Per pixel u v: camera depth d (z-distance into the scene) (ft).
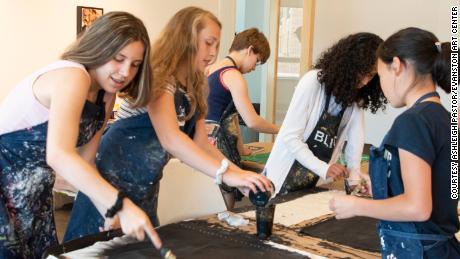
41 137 4.83
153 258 4.25
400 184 3.71
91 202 5.67
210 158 5.30
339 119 7.19
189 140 5.38
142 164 5.78
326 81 6.77
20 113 4.74
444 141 3.61
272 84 15.60
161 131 5.38
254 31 9.51
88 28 4.59
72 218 5.89
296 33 15.14
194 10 5.57
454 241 3.87
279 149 7.15
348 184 6.78
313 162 6.80
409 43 3.69
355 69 6.52
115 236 4.78
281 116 15.92
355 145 7.52
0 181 4.93
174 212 6.64
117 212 3.87
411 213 3.50
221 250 4.54
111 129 5.80
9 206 4.98
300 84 7.02
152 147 5.77
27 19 11.55
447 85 3.72
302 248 4.69
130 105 5.44
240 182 5.05
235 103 9.12
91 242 4.60
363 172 7.91
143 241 4.67
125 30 4.42
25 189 4.99
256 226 5.12
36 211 5.15
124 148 5.71
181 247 4.58
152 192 6.01
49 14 11.89
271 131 9.43
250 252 4.52
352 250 4.68
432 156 3.52
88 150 5.28
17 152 4.89
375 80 6.82
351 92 6.70
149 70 4.84
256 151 10.66
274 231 5.18
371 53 6.43
